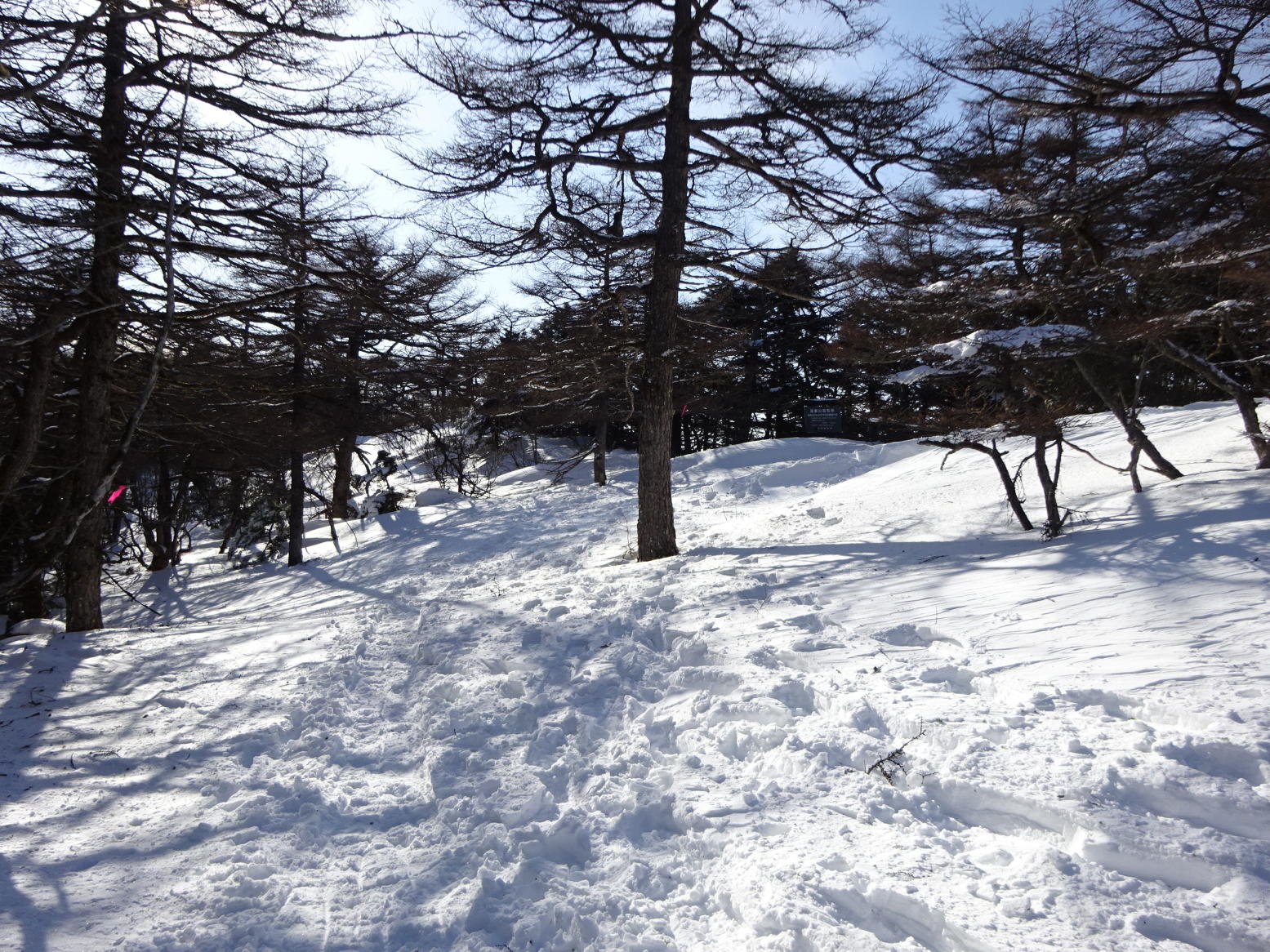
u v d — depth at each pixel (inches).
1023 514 367.6
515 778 178.9
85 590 434.6
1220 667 178.1
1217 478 363.9
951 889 119.2
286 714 245.3
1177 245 313.7
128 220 372.2
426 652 297.7
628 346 472.1
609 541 648.4
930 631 240.8
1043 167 393.7
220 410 582.6
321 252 403.5
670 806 158.4
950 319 375.9
